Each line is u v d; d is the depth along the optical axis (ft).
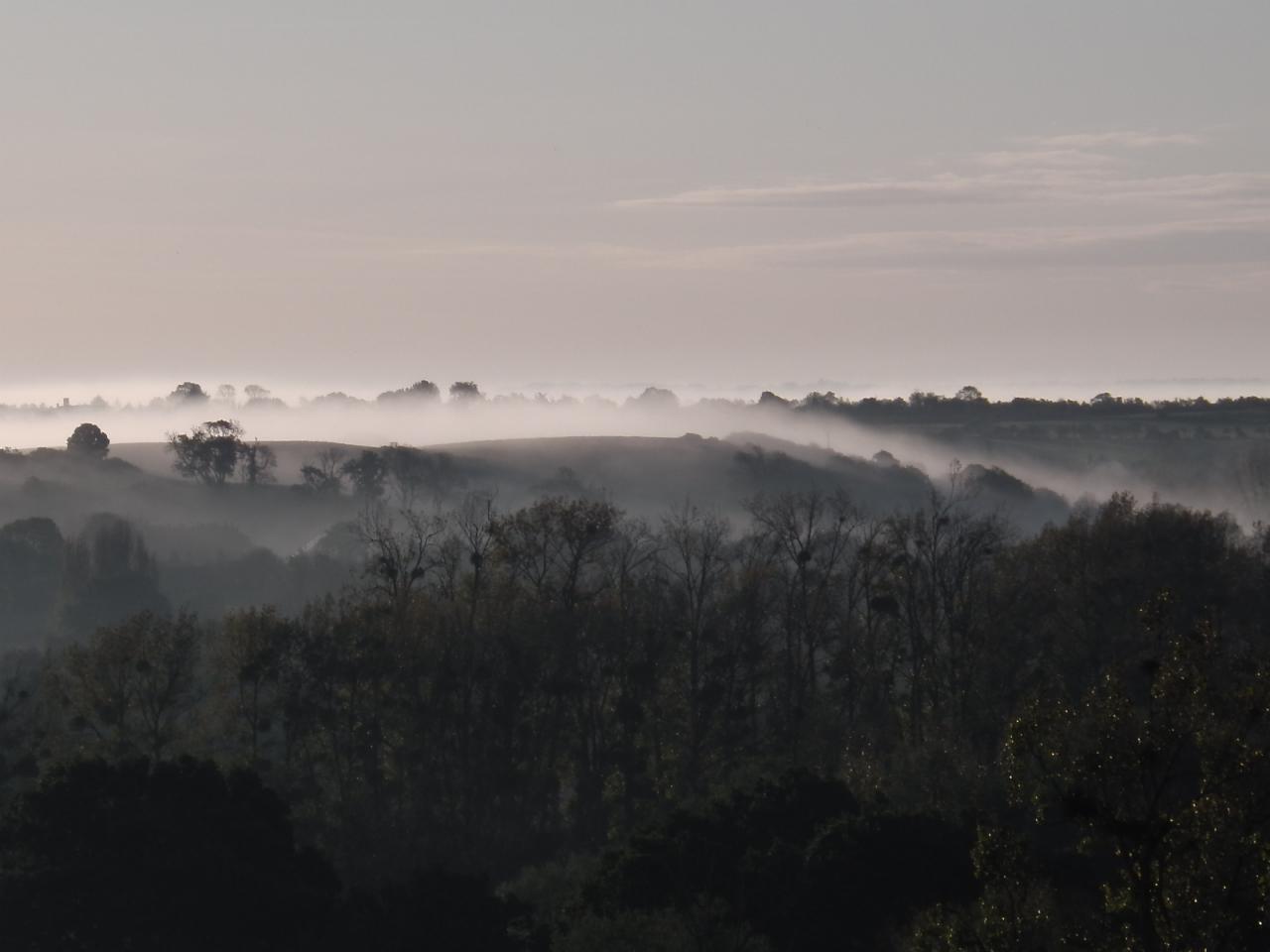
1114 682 371.35
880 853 550.77
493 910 540.93
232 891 525.75
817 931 531.50
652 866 570.05
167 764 599.98
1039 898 379.14
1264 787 349.41
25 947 512.22
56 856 539.70
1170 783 366.84
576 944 515.09
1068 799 359.25
